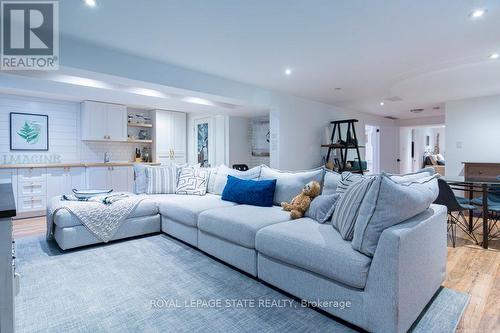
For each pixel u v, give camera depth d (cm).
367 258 153
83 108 518
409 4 207
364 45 283
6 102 461
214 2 204
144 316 173
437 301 187
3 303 102
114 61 296
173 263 254
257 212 256
